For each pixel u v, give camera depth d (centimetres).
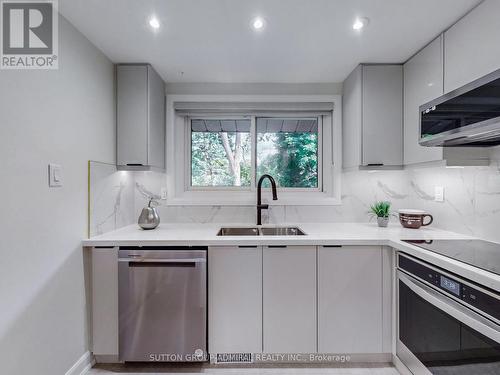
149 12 142
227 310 167
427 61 172
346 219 232
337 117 232
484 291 101
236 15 145
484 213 159
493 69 126
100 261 167
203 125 250
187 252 164
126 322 166
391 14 144
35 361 127
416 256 138
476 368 105
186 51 182
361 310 167
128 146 197
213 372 166
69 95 150
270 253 167
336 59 192
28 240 123
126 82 196
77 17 146
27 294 123
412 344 147
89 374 163
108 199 189
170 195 231
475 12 136
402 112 197
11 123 115
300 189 248
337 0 134
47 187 134
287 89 232
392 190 231
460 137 128
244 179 249
